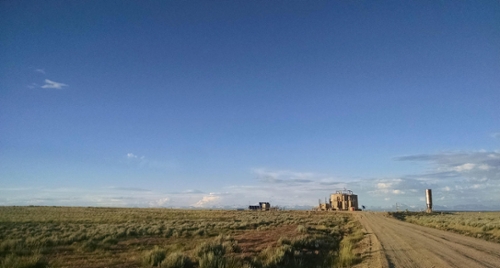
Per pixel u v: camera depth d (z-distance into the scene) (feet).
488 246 68.74
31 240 70.08
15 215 194.70
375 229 130.41
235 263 46.44
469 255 55.77
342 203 528.63
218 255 49.19
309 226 137.28
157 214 245.04
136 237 90.58
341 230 130.82
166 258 47.67
